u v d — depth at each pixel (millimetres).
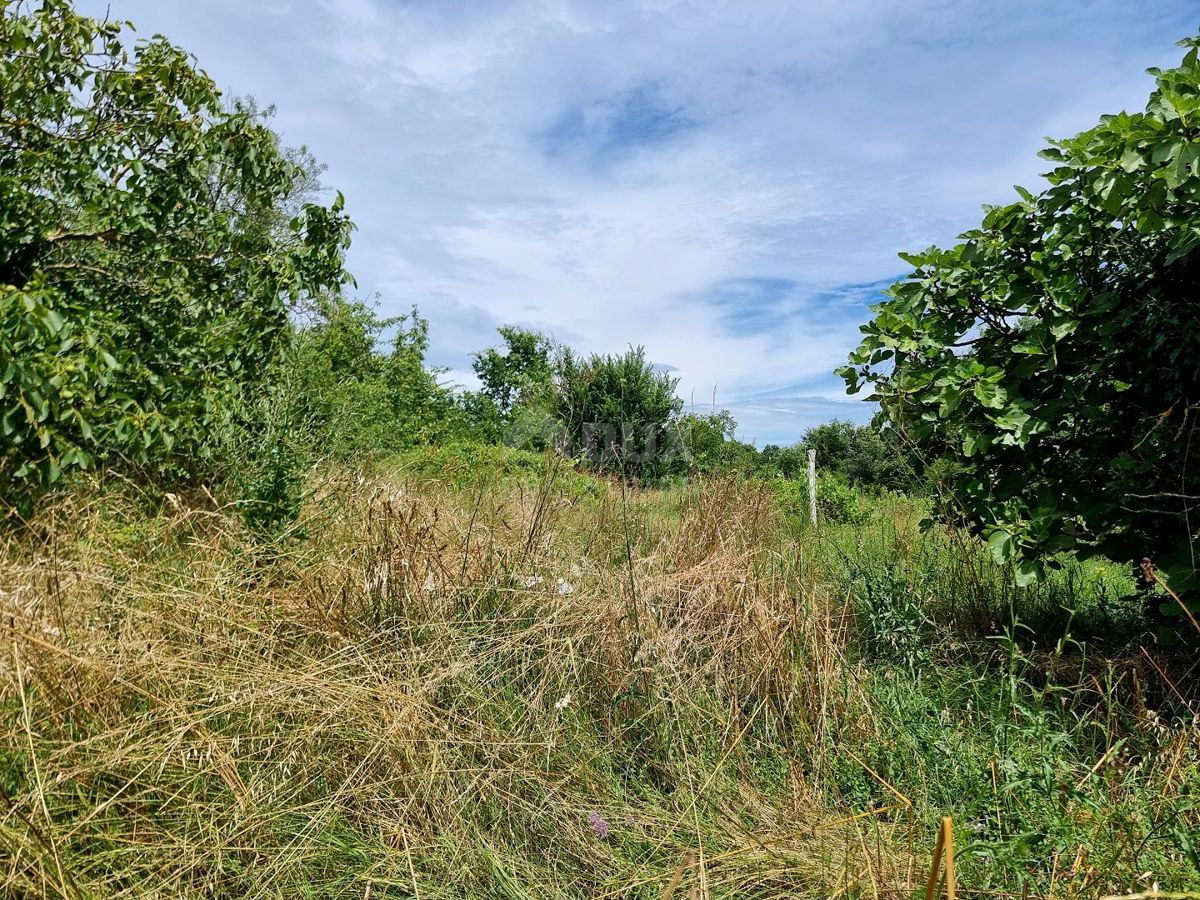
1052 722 2908
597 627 3328
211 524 4199
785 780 2576
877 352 4160
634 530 5074
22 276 6000
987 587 4531
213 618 2871
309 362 8891
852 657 3725
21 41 5527
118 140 6191
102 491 4703
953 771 2520
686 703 3014
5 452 4543
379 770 2461
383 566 3398
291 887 2045
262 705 2461
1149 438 3203
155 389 5520
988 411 3656
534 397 18453
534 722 2865
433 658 2979
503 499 5051
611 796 2559
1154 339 3217
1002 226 3717
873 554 5473
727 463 8453
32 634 2217
